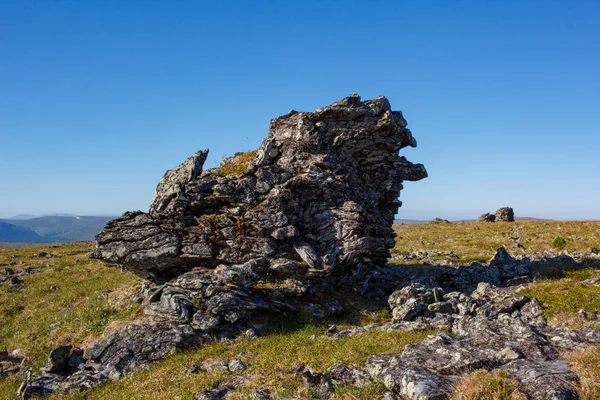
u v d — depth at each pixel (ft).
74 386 62.03
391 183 108.37
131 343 69.36
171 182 92.99
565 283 87.20
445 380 45.03
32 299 113.60
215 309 72.95
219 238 85.92
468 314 77.00
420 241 198.80
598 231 183.83
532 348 50.65
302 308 81.61
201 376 57.47
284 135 96.37
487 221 293.84
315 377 51.75
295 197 92.58
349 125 96.12
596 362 43.39
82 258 161.48
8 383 71.56
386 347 61.11
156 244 83.15
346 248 90.17
